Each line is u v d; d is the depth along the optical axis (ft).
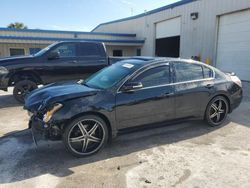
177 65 14.88
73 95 11.94
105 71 15.37
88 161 11.64
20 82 23.07
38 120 11.80
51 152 12.62
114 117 12.57
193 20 50.65
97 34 71.05
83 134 11.95
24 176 10.27
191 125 16.79
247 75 39.29
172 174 10.38
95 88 13.20
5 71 22.12
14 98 25.45
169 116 14.43
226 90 16.44
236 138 14.43
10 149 13.00
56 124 11.25
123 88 12.89
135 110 13.12
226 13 42.29
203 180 9.90
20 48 61.93
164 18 61.36
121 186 9.52
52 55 23.79
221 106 16.67
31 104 12.57
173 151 12.67
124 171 10.68
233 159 11.71
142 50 73.92
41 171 10.70
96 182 9.82
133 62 14.66
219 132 15.46
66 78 24.97
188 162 11.44
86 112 11.81
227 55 43.14
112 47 75.77
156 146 13.34
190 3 51.16
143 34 72.49
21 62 22.76
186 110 15.01
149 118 13.70
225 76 17.10
